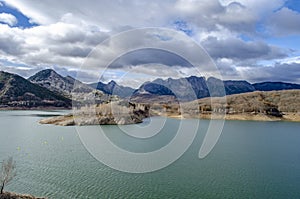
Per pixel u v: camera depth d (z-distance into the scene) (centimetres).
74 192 4316
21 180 4791
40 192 4288
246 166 6059
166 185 4691
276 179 5178
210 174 5375
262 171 5703
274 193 4462
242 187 4697
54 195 4191
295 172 5666
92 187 4538
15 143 8406
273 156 7194
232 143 9125
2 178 4525
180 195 4278
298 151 7956
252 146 8681
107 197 4150
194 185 4725
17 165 5781
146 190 4444
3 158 6391
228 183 4891
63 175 5116
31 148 7625
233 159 6694
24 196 3909
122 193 4309
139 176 5103
